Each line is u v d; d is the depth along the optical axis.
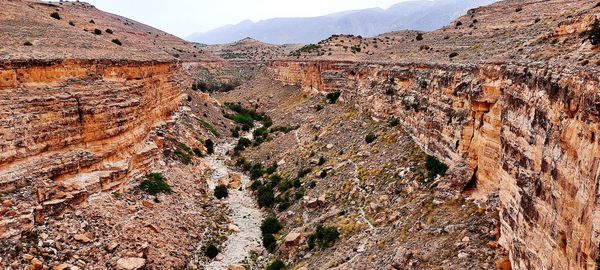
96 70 40.50
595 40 20.22
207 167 58.53
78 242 30.23
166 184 44.56
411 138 43.25
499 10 71.44
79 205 33.12
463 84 33.06
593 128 13.18
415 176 36.16
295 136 68.38
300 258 34.19
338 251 31.39
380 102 53.62
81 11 142.50
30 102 32.25
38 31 45.34
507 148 21.53
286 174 54.06
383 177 39.56
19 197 29.34
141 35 157.50
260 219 45.28
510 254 20.20
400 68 51.47
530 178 18.06
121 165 39.22
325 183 45.53
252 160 64.56
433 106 38.28
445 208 28.77
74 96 35.88
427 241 25.84
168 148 53.66
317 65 90.88
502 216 21.78
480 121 28.67
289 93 107.25
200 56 176.12
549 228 15.72
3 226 27.17
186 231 39.03
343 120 62.34
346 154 50.16
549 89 17.30
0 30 41.34
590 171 13.02
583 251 13.12
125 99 41.94
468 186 29.20
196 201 46.28
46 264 27.36
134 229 34.44
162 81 59.50
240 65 178.62
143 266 30.67
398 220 31.25
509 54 33.59
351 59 93.62
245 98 116.94
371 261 27.25
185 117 71.12
